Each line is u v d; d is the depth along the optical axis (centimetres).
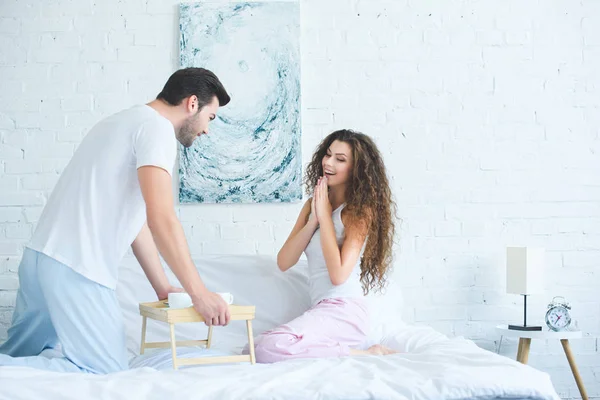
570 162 361
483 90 361
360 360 227
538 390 197
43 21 350
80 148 243
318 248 302
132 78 352
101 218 235
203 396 183
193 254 349
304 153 354
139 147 234
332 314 286
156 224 227
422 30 360
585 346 357
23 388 182
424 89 359
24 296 243
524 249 333
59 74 350
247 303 318
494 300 357
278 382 193
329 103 355
